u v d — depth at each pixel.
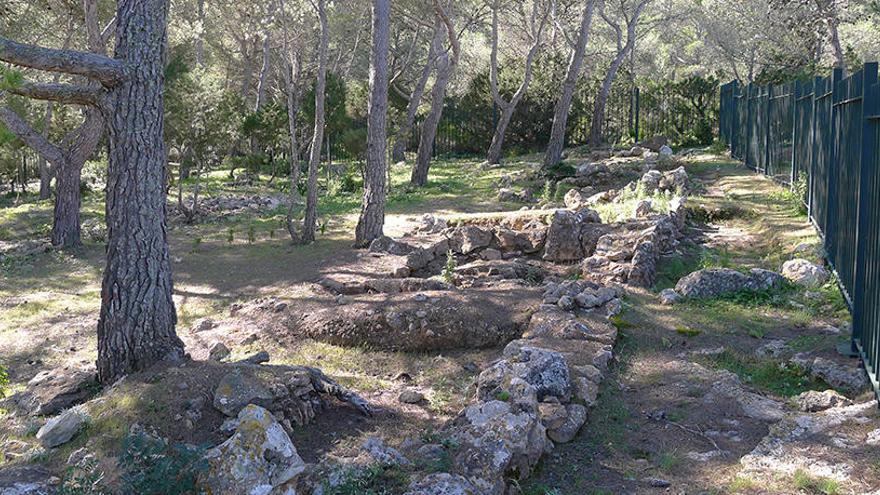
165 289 6.96
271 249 14.98
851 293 8.28
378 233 14.32
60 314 11.48
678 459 5.60
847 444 5.46
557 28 28.94
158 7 6.73
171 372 6.35
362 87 33.97
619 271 10.38
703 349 7.79
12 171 27.88
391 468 5.02
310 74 36.47
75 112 25.55
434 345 8.90
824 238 10.34
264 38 32.44
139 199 6.77
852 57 28.36
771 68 27.39
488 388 6.12
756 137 18.64
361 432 6.08
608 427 6.18
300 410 6.16
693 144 28.39
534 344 7.66
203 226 18.34
